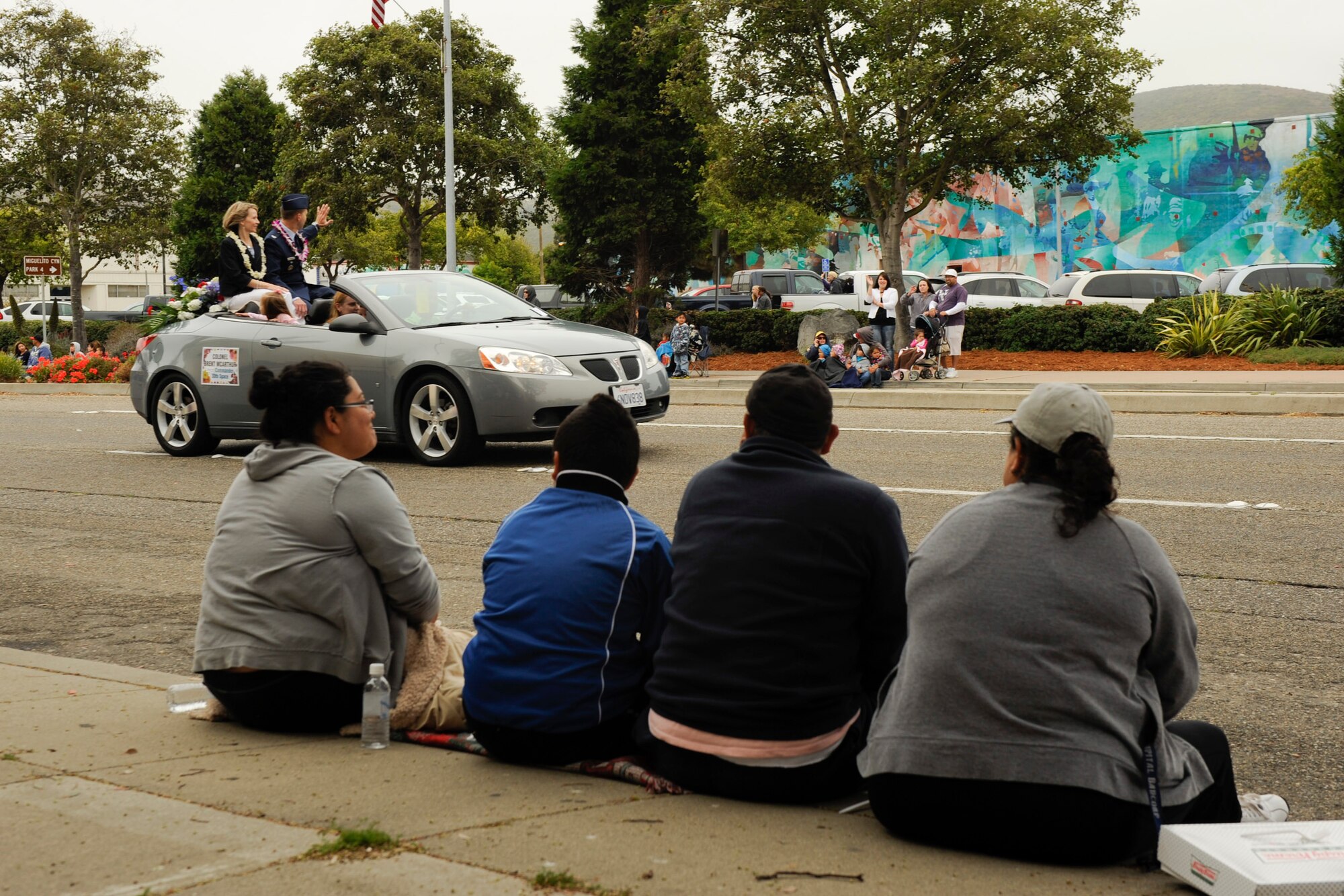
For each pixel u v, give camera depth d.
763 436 3.41
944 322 20.44
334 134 38.50
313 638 3.95
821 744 3.26
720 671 3.29
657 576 3.65
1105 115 23.16
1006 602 2.87
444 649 4.21
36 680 4.93
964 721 2.89
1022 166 24.66
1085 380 18.08
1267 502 8.46
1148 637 2.91
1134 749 2.88
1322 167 23.36
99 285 93.38
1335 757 4.13
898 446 11.73
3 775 3.56
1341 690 4.79
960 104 23.03
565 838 3.00
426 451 11.08
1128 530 2.93
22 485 10.98
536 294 46.34
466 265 73.38
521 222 42.12
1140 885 2.79
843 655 3.28
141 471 11.59
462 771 3.65
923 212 48.34
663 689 3.39
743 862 2.86
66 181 47.25
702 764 3.33
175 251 52.41
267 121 51.84
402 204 40.41
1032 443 2.97
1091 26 22.83
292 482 3.99
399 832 3.03
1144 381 17.39
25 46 46.62
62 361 26.39
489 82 39.31
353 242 47.62
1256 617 5.82
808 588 3.24
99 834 2.99
